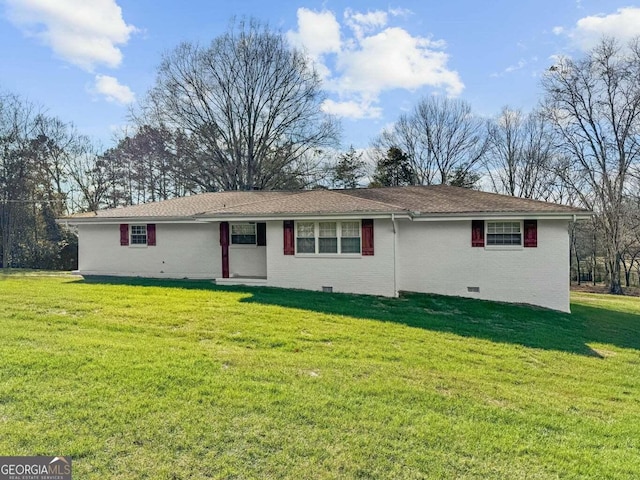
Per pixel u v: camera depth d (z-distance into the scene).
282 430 3.79
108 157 33.88
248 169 31.33
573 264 34.44
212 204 16.16
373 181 38.00
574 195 30.88
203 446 3.45
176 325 7.57
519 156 34.31
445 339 7.90
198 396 4.36
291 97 31.42
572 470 3.47
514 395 5.27
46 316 7.71
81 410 3.89
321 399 4.52
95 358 5.28
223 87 30.61
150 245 15.47
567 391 5.75
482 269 12.94
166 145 31.56
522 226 12.65
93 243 15.88
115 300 9.59
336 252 12.66
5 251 27.52
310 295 11.56
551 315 11.50
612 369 7.10
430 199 14.66
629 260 31.08
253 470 3.17
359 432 3.85
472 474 3.31
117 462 3.17
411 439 3.79
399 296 12.54
